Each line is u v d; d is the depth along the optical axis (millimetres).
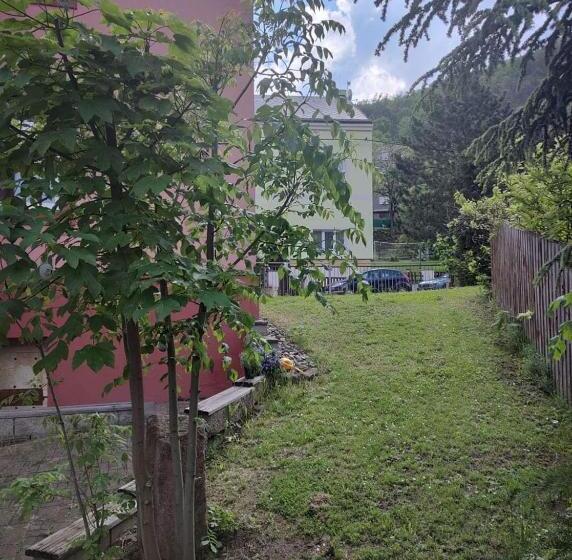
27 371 6395
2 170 2184
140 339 2709
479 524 3568
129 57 1973
